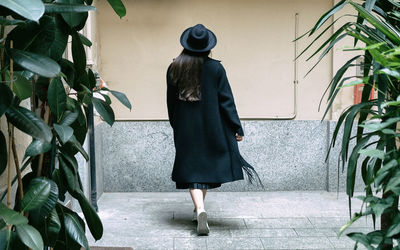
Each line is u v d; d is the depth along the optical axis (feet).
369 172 5.92
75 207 14.70
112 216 14.60
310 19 17.47
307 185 17.98
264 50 17.57
